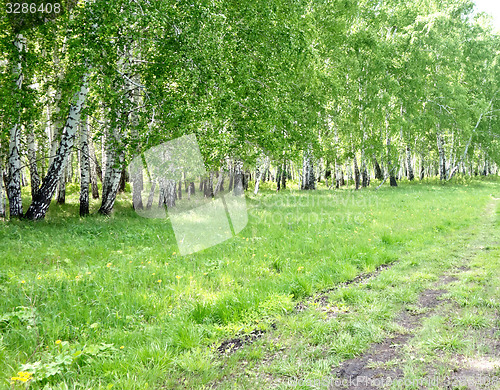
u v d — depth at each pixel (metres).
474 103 32.59
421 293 5.20
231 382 3.06
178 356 3.50
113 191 12.90
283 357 3.48
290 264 6.82
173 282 5.59
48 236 8.77
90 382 2.95
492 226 10.84
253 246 8.08
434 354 3.39
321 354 3.51
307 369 3.23
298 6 12.98
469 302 4.59
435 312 4.46
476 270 6.24
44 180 11.34
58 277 5.60
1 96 10.27
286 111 12.52
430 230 10.30
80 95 11.08
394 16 30.03
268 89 11.70
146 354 3.41
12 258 6.68
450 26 31.80
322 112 21.83
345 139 26.97
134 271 6.07
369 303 4.80
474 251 7.77
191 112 8.11
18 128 11.30
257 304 4.69
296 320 4.31
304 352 3.56
